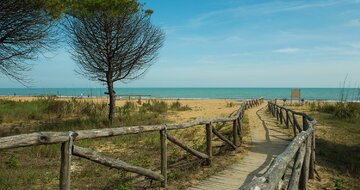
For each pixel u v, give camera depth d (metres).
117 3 15.39
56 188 6.74
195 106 39.72
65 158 4.20
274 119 23.41
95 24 16.31
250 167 8.64
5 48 12.77
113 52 16.70
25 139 3.61
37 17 12.52
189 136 14.15
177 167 8.23
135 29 16.94
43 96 30.47
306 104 42.41
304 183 5.98
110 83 17.27
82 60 17.27
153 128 6.47
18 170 7.77
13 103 26.27
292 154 3.94
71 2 15.24
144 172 6.21
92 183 7.04
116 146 11.85
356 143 13.17
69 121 17.00
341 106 24.89
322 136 14.75
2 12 11.57
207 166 8.72
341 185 7.32
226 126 16.83
